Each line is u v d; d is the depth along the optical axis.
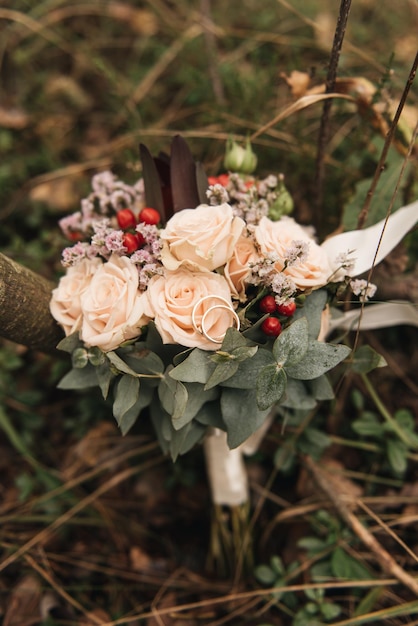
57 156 0.74
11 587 0.52
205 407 0.40
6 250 0.59
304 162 0.59
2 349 0.61
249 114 0.63
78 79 0.81
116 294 0.37
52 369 0.60
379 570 0.50
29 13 0.79
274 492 0.56
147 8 0.81
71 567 0.53
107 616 0.50
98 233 0.39
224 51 0.77
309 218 0.60
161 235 0.37
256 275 0.37
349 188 0.58
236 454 0.50
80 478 0.55
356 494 0.54
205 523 0.57
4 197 0.69
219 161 0.59
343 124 0.64
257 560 0.54
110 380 0.40
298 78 0.48
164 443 0.42
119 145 0.64
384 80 0.47
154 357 0.37
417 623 0.47
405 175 0.50
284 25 0.75
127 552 0.55
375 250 0.42
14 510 0.56
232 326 0.35
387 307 0.48
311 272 0.38
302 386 0.40
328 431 0.57
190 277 0.37
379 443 0.55
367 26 0.77
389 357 0.59
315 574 0.48
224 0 0.80
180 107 0.74
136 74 0.77
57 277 0.57
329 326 0.46
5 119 0.75
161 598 0.52
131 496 0.57
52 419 0.62
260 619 0.50
